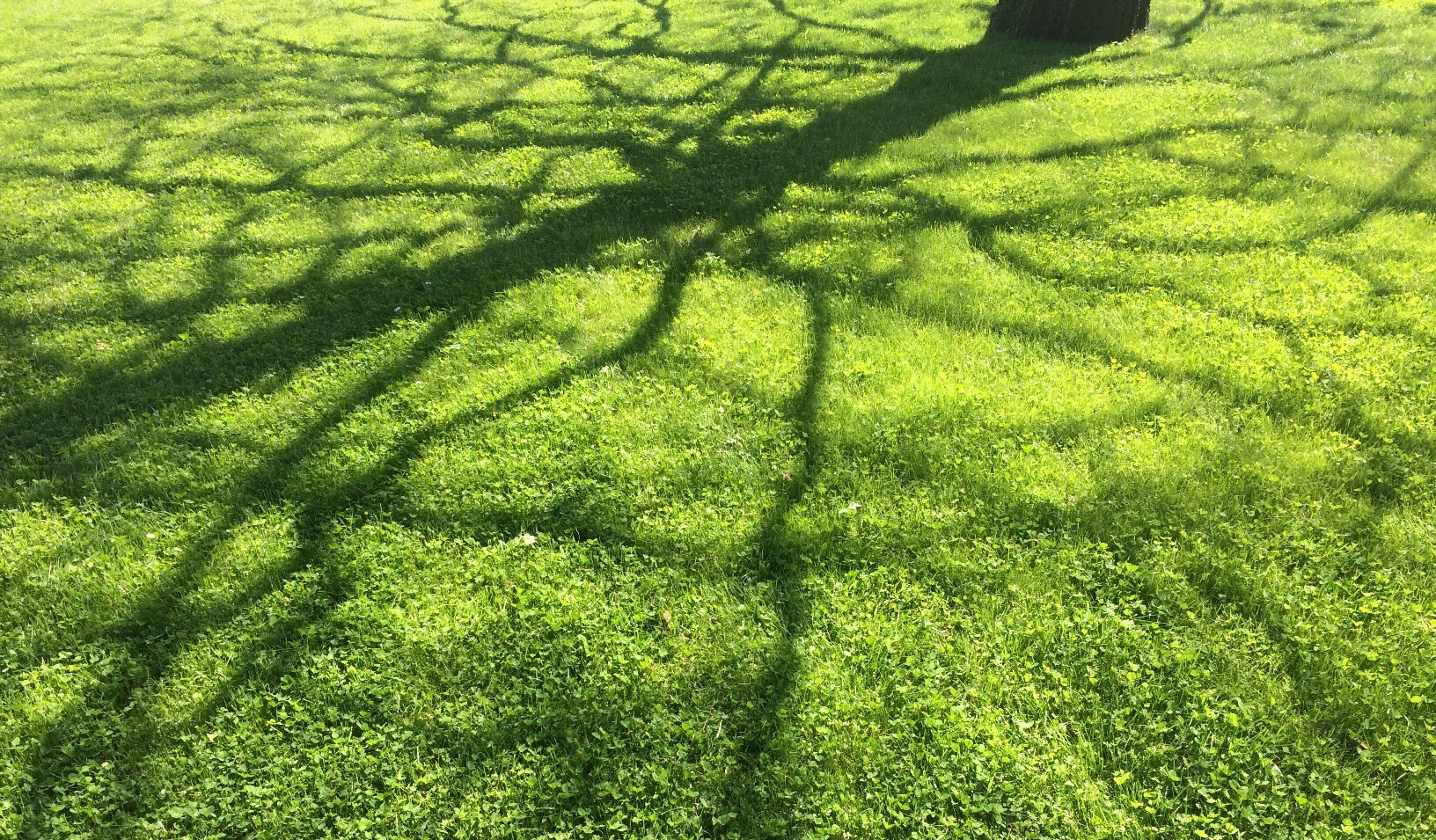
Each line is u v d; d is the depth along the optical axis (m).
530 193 9.17
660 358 6.25
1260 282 6.69
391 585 4.54
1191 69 11.90
